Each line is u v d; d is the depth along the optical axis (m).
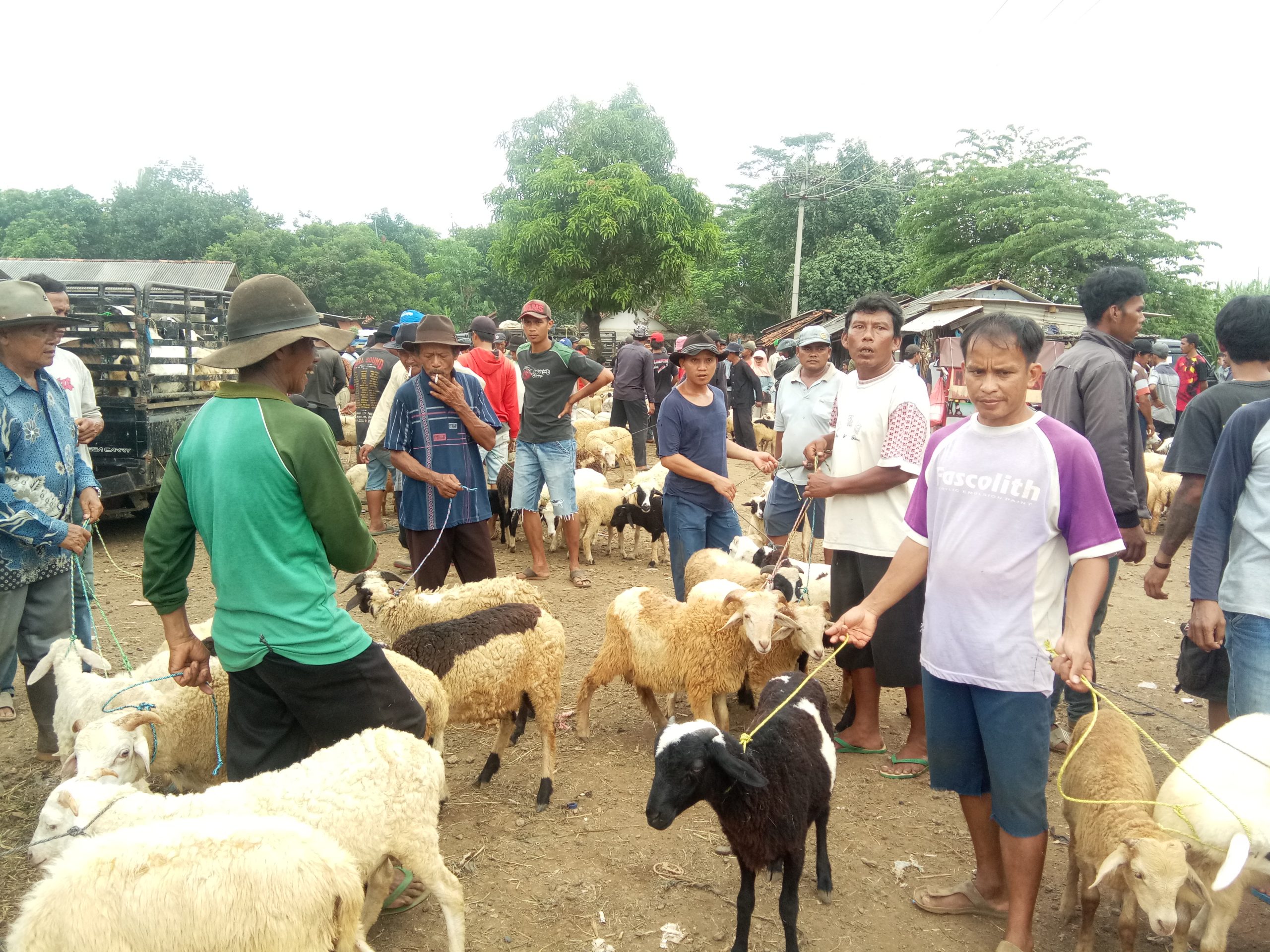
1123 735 3.59
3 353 4.19
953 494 3.22
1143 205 33.97
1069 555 3.10
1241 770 3.21
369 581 5.43
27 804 4.29
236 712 3.31
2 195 68.50
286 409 3.03
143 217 67.50
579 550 10.21
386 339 12.58
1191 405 4.10
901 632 4.72
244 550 2.98
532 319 8.16
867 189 53.25
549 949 3.39
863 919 3.62
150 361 9.10
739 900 3.33
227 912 2.42
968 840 4.22
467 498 5.99
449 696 4.28
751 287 58.31
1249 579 3.48
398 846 3.05
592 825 4.30
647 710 5.39
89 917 2.38
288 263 58.97
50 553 4.36
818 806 3.63
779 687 3.99
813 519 6.39
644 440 15.19
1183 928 3.25
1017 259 33.81
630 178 29.28
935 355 25.14
